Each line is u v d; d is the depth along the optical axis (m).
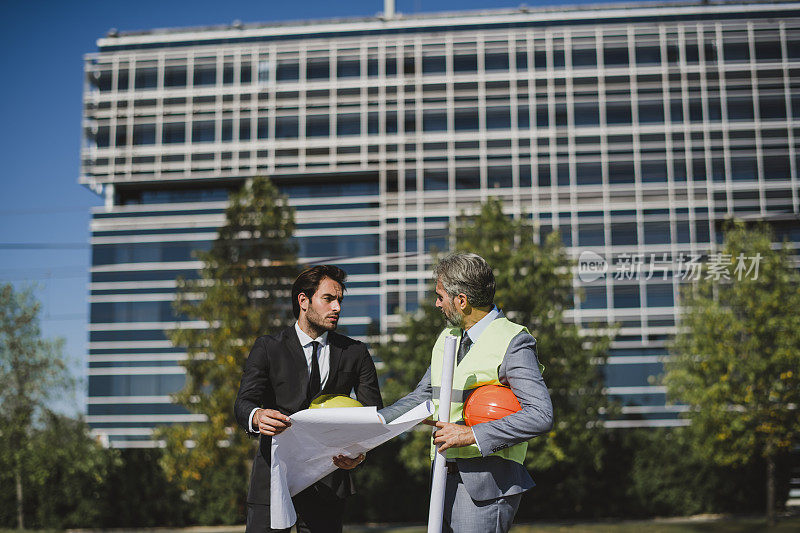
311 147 43.41
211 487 26.17
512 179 41.22
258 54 44.97
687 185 39.38
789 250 22.80
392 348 22.95
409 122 43.00
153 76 45.16
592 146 40.75
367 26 44.59
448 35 43.47
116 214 43.81
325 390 4.10
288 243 24.17
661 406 34.84
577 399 22.95
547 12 43.06
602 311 35.47
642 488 25.33
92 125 44.75
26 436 24.92
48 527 25.31
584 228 39.53
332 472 4.02
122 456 26.48
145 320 42.12
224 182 44.12
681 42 41.22
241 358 21.75
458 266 3.37
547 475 25.33
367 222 41.91
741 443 22.27
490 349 3.25
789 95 39.88
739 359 22.36
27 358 25.05
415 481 25.61
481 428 3.06
